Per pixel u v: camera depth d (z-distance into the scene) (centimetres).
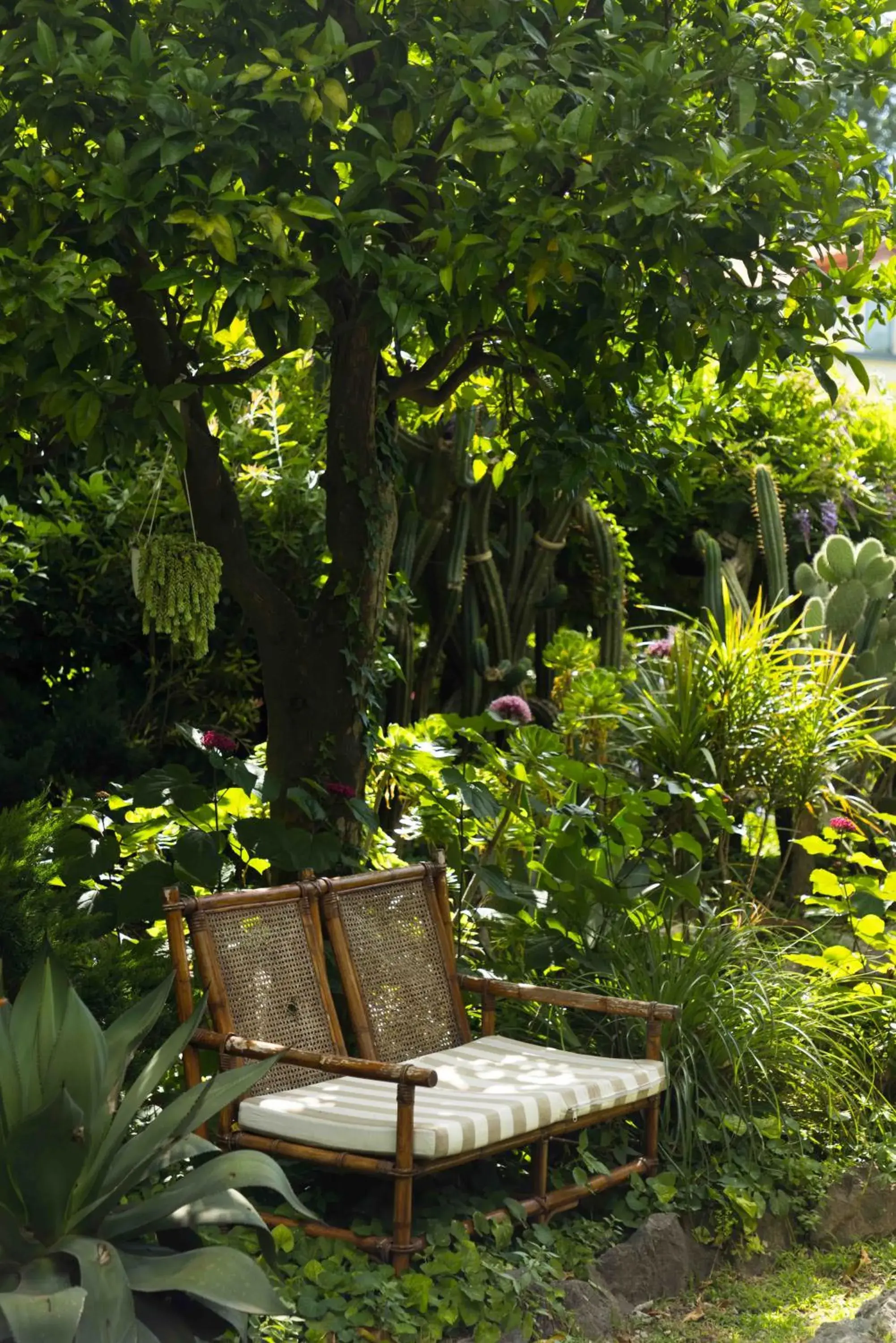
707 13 377
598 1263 329
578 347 372
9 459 372
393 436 433
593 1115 337
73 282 287
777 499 752
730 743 562
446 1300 290
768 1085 398
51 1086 259
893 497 936
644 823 475
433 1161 299
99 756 554
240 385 439
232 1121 323
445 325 382
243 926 346
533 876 447
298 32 313
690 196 321
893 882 449
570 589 816
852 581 664
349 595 416
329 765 417
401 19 351
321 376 602
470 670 725
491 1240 322
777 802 573
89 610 633
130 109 311
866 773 638
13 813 371
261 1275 243
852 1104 406
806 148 345
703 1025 399
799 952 487
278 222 297
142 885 373
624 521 834
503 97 343
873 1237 384
